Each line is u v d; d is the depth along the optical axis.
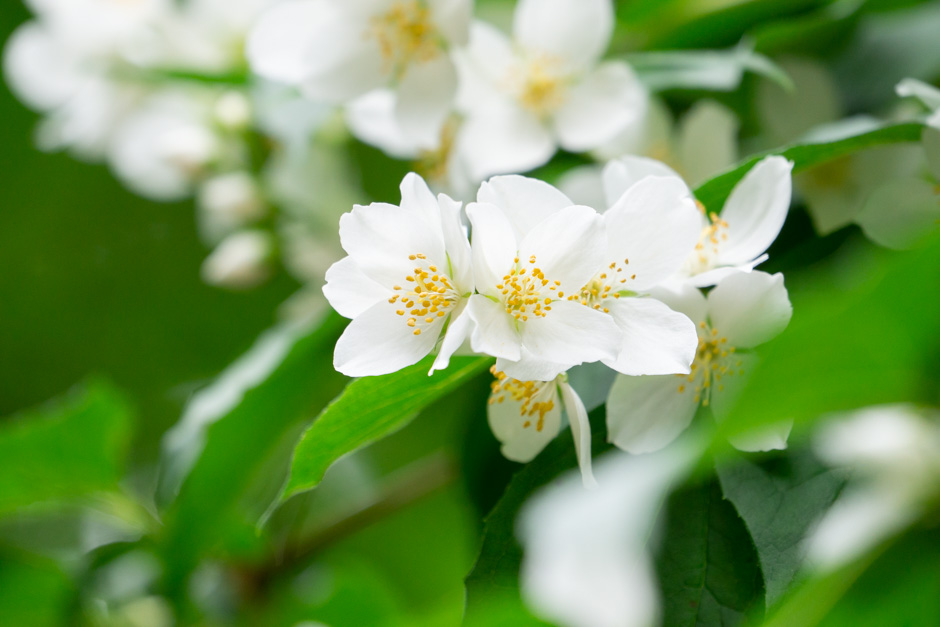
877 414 0.47
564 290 0.49
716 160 0.60
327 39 0.60
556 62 0.60
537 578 0.50
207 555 0.63
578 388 0.53
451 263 0.50
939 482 0.47
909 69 0.61
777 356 0.44
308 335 0.58
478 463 0.57
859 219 0.53
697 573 0.50
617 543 0.47
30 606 0.64
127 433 0.62
